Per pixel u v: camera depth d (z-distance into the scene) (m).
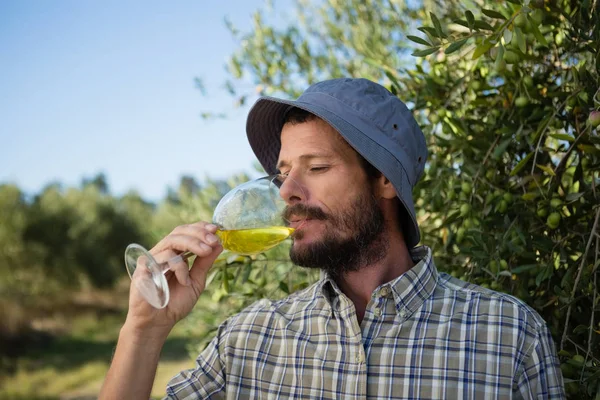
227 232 1.48
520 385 1.34
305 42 3.36
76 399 10.40
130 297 1.42
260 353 1.54
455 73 2.27
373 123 1.47
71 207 18.77
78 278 18.19
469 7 2.22
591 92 1.73
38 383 11.41
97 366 12.76
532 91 1.89
